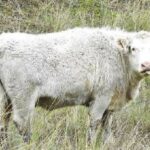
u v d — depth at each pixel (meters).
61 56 15.12
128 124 17.06
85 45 15.50
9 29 20.47
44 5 21.86
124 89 16.03
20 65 14.67
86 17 21.92
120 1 23.11
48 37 15.34
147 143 16.30
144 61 14.86
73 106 16.53
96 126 16.02
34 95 14.84
